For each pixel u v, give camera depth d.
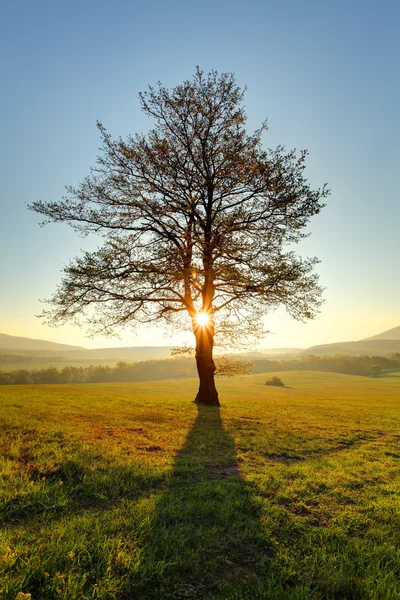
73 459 6.50
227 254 15.46
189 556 3.90
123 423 10.83
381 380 113.44
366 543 4.46
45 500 4.92
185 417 13.00
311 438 10.75
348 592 3.57
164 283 16.08
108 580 3.37
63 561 3.59
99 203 16.56
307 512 5.27
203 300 16.75
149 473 6.24
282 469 7.20
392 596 3.46
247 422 12.83
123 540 4.08
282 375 127.56
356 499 5.84
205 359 17.89
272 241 15.48
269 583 3.53
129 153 16.22
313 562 3.97
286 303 16.11
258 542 4.31
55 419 10.55
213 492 5.63
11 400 15.31
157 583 3.47
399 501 5.78
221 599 3.30
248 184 15.91
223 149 16.41
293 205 15.70
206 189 16.48
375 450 9.80
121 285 16.19
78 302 16.44
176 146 17.03
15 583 3.18
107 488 5.55
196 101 16.62
